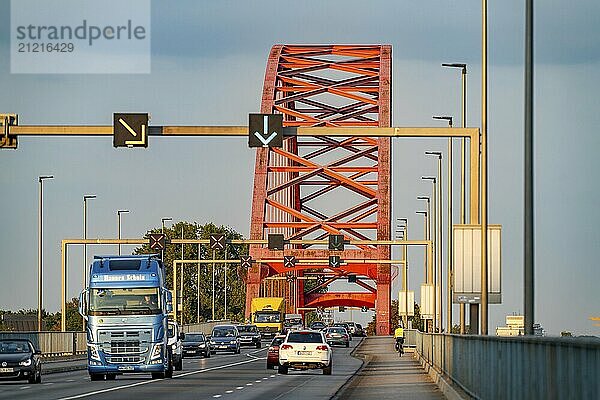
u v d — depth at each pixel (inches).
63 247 4488.2
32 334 3890.3
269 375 3080.7
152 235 4451.3
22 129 2071.9
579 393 887.7
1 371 2610.7
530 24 1675.7
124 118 2026.3
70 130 2075.5
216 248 4488.2
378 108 7524.6
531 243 1615.4
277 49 7672.2
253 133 2018.9
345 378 2923.2
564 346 949.8
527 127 1653.5
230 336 5423.2
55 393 2206.0
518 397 1218.0
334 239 4562.0
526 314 1600.6
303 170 7534.5
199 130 2059.5
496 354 1439.5
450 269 3410.4
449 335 2448.3
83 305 2709.2
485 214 2274.9
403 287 5920.3
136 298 2704.2
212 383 2630.4
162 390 2325.3
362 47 7687.0
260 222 7372.1
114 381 2736.2
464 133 2206.0
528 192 1631.4
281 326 7234.3
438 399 2050.9
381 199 7455.7
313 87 7485.2
